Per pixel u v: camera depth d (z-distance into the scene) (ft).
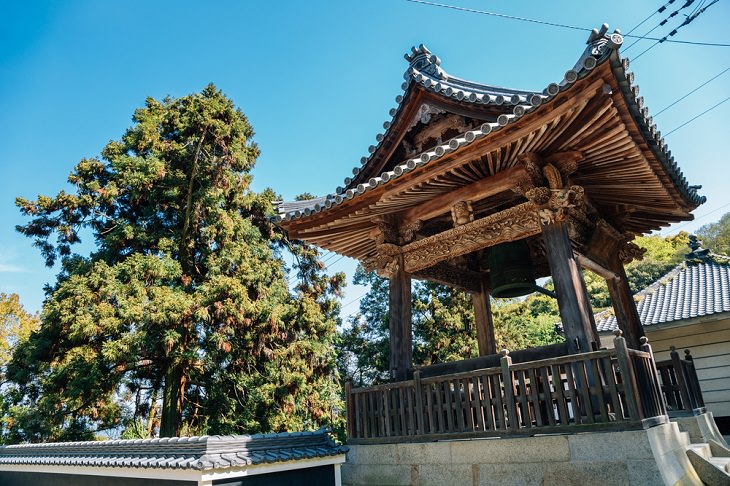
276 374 54.49
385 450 20.95
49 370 53.21
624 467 14.93
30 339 52.75
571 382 16.81
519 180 21.90
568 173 21.09
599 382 16.22
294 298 63.46
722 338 38.24
